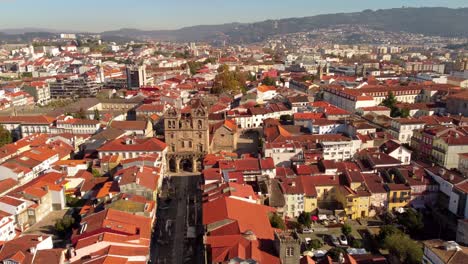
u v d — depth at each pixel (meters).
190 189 176.00
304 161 182.50
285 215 150.12
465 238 129.50
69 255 110.25
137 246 111.88
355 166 172.88
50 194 158.12
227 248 100.81
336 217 149.00
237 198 129.12
